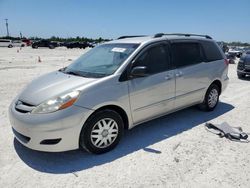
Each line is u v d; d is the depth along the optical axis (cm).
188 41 531
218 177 332
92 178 328
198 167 355
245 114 594
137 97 421
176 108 507
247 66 1134
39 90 387
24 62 1881
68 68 484
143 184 315
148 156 385
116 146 414
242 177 333
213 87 595
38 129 343
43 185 313
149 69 443
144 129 492
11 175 333
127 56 424
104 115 382
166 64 473
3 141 430
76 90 362
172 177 330
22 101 383
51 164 362
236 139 447
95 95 369
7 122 518
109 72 406
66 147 357
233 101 717
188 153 395
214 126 497
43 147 350
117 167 354
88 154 390
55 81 407
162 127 503
